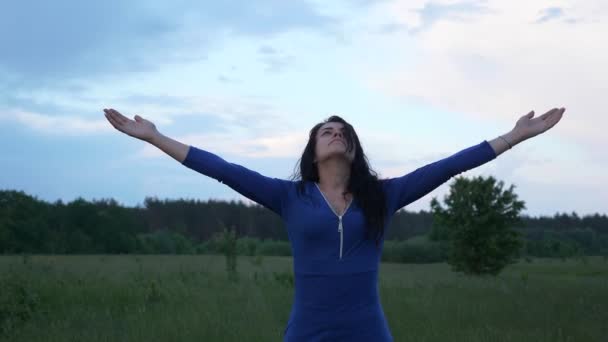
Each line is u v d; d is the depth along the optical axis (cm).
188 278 1998
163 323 893
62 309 1091
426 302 1188
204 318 941
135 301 1214
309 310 327
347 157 344
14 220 6756
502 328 874
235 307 1134
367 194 336
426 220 9138
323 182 349
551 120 350
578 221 8881
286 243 7131
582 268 4412
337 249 327
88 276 1758
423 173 347
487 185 2972
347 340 325
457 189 3016
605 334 827
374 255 334
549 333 807
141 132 332
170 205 9175
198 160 334
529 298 1284
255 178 341
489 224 2970
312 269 328
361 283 327
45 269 2020
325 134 347
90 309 1088
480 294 1409
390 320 953
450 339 787
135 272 2289
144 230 8706
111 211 7806
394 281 2056
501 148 346
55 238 6888
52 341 789
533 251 6681
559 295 1348
